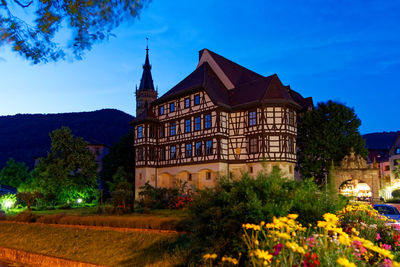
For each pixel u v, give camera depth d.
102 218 18.50
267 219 8.32
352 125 39.69
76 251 15.86
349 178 35.66
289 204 8.95
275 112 35.81
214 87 40.12
